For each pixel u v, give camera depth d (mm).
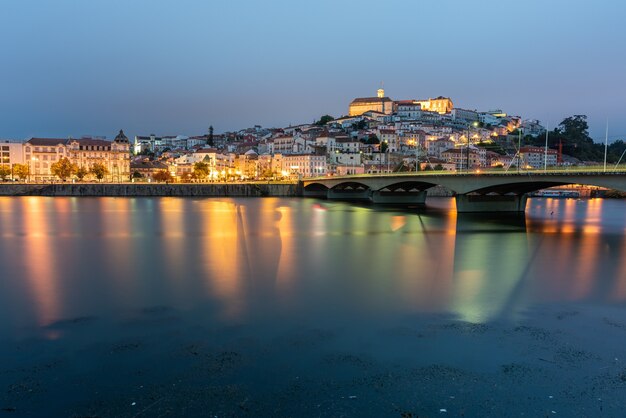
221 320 29203
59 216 100562
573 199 185125
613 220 94375
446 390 20984
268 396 20344
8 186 178625
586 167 72062
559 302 33594
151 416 18922
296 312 30922
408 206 136750
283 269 44406
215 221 91438
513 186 95250
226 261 48531
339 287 37375
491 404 19922
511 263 47656
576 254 53188
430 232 74438
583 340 26484
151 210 118250
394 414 19156
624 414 19281
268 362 23391
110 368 22672
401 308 31906
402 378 21938
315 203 150250
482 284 38594
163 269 44188
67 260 49031
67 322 28766
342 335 26875
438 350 24984
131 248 57312
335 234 71750
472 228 80000
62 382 21359
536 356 24359
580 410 19547
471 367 23109
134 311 30938
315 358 23875
